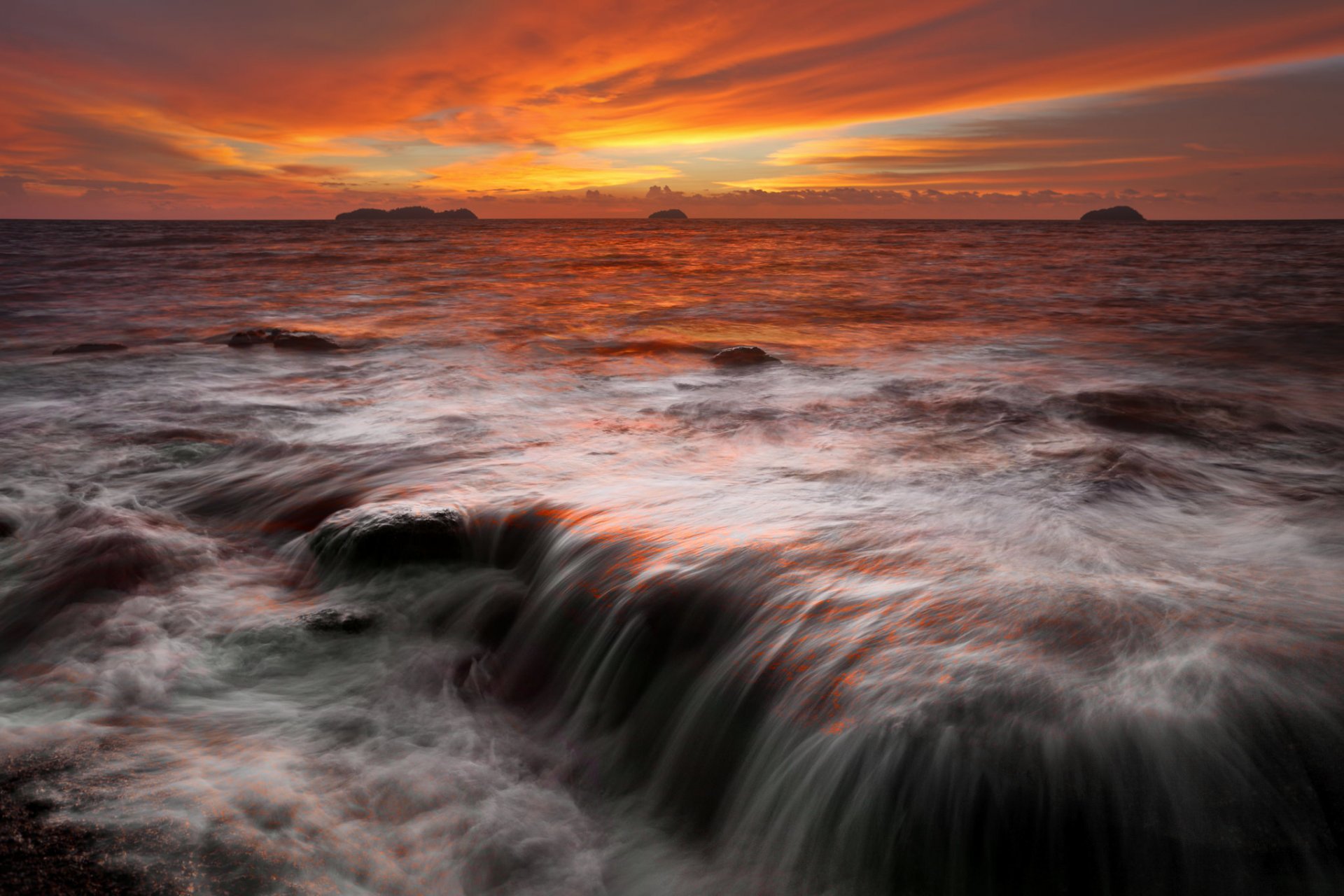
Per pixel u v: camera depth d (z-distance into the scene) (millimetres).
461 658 3932
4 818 2592
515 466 6305
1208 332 14398
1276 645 2908
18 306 18906
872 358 12133
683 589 3727
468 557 4656
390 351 12703
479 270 31938
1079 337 14172
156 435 7637
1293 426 7410
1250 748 2379
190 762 2998
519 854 2707
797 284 25531
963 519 4586
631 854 2785
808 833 2625
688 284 26000
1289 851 2152
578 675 3699
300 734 3268
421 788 2982
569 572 4188
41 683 3582
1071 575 3703
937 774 2439
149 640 3947
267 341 13117
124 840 2500
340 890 2402
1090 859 2236
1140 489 5273
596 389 9828
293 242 60625
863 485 5449
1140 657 2855
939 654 2951
